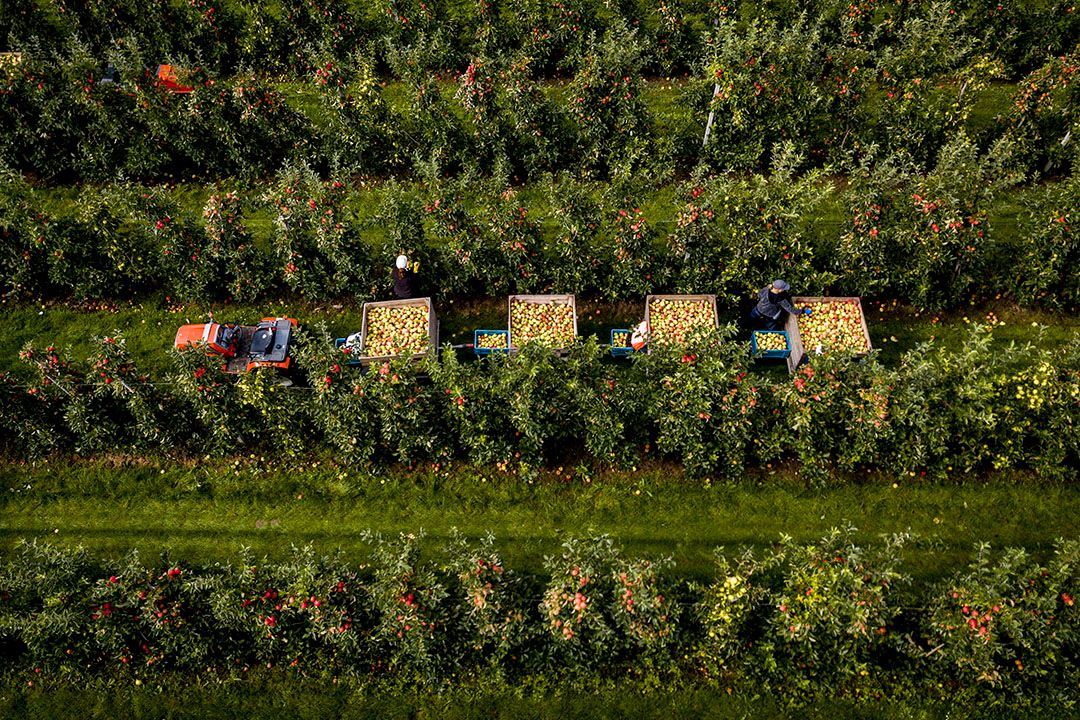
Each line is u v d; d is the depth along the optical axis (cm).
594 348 1642
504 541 1720
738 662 1512
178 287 2064
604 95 2191
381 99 2272
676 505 1752
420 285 2073
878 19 2689
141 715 1529
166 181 2409
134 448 1845
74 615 1464
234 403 1747
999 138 2233
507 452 1764
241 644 1554
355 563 1698
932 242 1839
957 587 1431
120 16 2706
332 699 1522
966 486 1738
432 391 1716
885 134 2261
